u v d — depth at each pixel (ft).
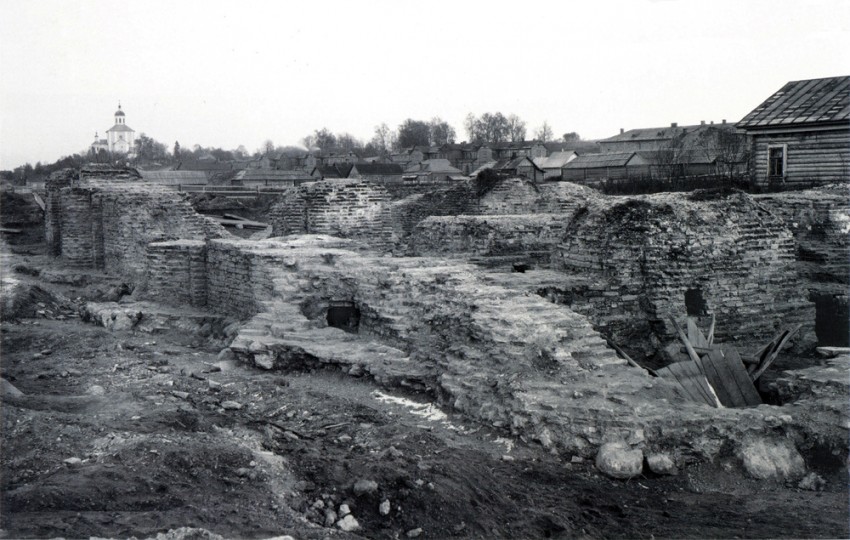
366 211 71.92
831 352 38.01
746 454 29.40
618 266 47.42
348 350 41.06
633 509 26.68
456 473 27.73
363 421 33.78
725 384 38.68
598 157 160.25
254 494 25.29
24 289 63.10
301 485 26.63
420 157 261.24
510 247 64.69
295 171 195.62
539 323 36.17
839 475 29.04
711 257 47.42
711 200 49.67
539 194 87.97
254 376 40.65
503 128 355.77
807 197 64.34
